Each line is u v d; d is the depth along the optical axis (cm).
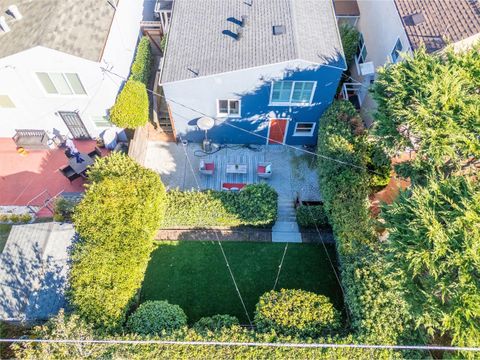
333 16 2122
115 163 1827
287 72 1922
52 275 1580
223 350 1335
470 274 1150
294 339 1365
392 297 1403
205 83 1962
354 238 1612
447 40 1628
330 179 1812
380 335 1347
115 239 1562
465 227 1192
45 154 2352
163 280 1784
